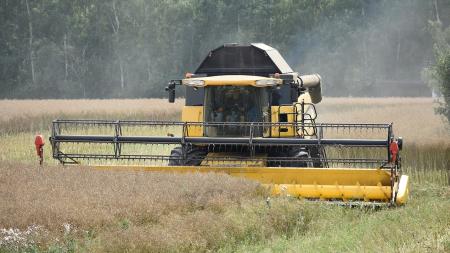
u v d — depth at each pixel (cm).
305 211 3397
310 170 3909
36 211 2828
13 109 10750
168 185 3444
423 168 5428
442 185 5009
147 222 2925
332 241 2919
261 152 4350
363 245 2769
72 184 3481
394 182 3853
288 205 3331
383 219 3375
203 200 3216
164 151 5797
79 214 2814
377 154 5888
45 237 2548
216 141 4122
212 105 4409
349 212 3625
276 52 4909
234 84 4334
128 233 2625
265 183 3947
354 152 5938
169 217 2952
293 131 4356
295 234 3136
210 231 2833
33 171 3869
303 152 4253
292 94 4438
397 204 3716
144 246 2564
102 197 3162
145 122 4191
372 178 3866
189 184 3462
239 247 2850
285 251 2775
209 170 4016
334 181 3897
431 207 3606
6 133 8356
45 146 6475
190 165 4275
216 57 4731
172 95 4500
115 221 2803
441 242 2706
